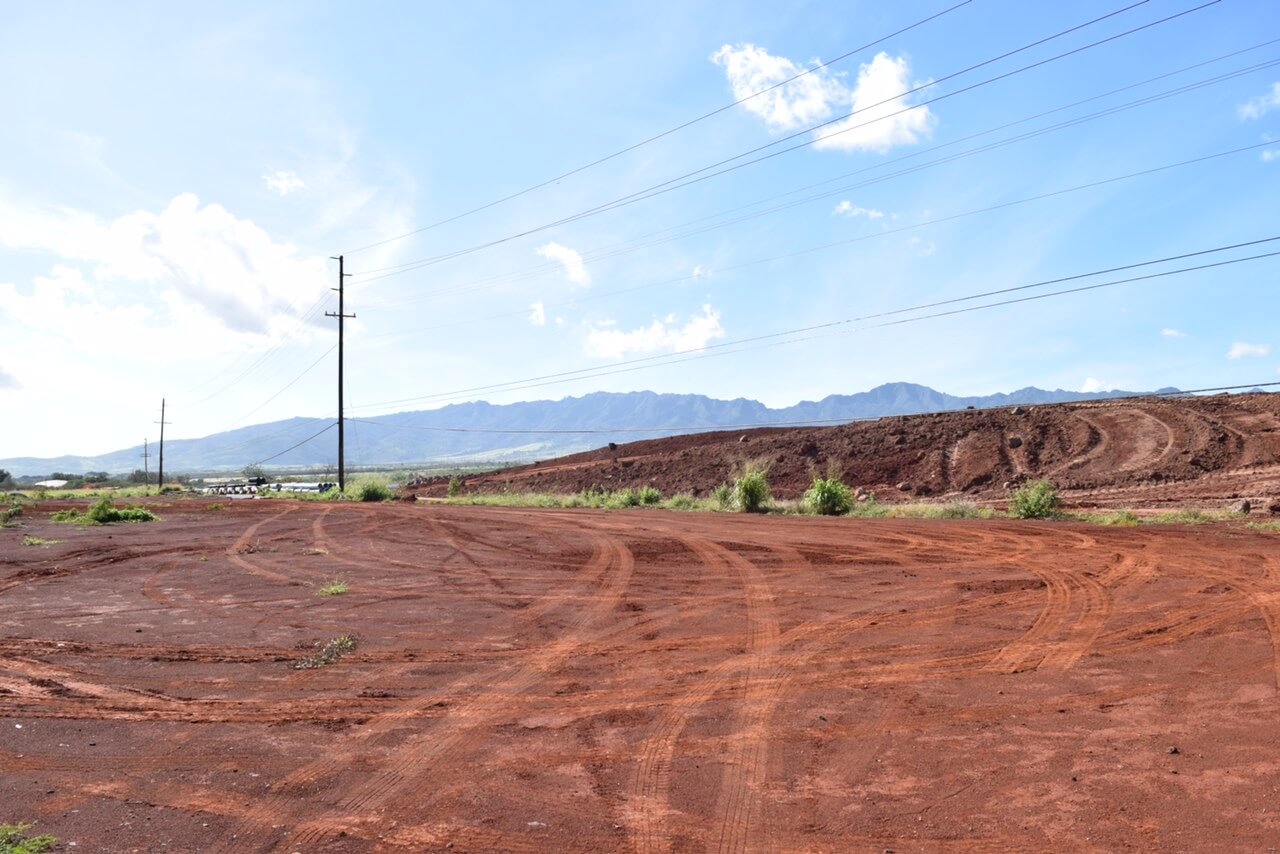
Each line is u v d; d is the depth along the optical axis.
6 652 8.94
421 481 88.56
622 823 4.78
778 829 4.67
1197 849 4.30
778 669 7.99
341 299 54.62
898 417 51.28
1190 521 20.09
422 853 4.42
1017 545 16.50
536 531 22.33
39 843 4.52
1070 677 7.49
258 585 13.43
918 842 4.48
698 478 50.88
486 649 8.97
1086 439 39.03
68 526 24.86
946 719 6.46
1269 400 38.81
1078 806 4.86
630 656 8.60
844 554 16.08
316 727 6.49
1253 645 8.35
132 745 6.11
